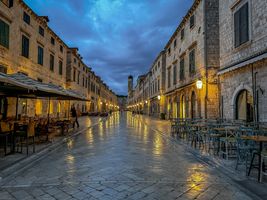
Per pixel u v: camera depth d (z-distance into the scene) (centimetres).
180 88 2203
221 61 1408
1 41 1366
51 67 2369
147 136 1335
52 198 409
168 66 2897
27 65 1758
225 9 1356
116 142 1076
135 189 453
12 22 1505
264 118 973
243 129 699
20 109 1659
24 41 1708
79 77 3653
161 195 423
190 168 620
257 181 507
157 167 622
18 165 629
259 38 1010
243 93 1185
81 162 672
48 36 2252
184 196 420
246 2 1118
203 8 1614
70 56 3048
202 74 1617
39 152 813
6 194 429
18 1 1589
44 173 561
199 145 943
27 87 743
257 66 1032
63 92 1150
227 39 1327
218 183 495
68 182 492
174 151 873
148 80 4997
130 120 3100
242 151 637
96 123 2345
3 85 818
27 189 454
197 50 1745
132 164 650
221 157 746
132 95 11288
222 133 820
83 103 4162
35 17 1894
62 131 1323
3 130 825
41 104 2078
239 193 438
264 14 977
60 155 778
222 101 1400
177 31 2391
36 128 1085
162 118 3117
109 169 594
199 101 1683
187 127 1173
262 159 547
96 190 446
